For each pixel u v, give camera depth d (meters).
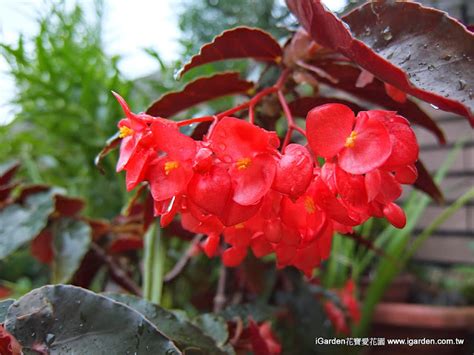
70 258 0.27
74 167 0.43
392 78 0.13
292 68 0.20
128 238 0.30
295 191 0.12
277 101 0.22
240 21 0.60
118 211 0.41
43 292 0.13
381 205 0.14
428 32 0.13
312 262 0.16
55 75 0.39
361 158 0.12
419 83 0.12
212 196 0.12
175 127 0.14
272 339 0.25
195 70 0.39
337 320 0.32
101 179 0.40
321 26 0.15
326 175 0.13
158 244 0.25
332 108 0.13
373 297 0.37
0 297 0.37
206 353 0.16
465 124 0.49
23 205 0.28
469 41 0.12
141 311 0.16
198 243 0.27
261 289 0.30
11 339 0.12
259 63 0.24
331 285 0.39
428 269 0.51
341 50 0.15
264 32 0.18
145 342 0.12
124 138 0.14
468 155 0.49
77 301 0.12
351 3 0.25
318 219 0.14
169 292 0.34
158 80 0.41
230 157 0.13
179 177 0.13
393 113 0.13
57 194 0.27
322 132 0.13
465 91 0.11
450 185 0.50
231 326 0.22
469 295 0.44
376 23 0.14
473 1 0.50
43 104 0.41
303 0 0.15
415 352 0.38
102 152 0.18
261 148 0.13
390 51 0.13
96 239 0.31
